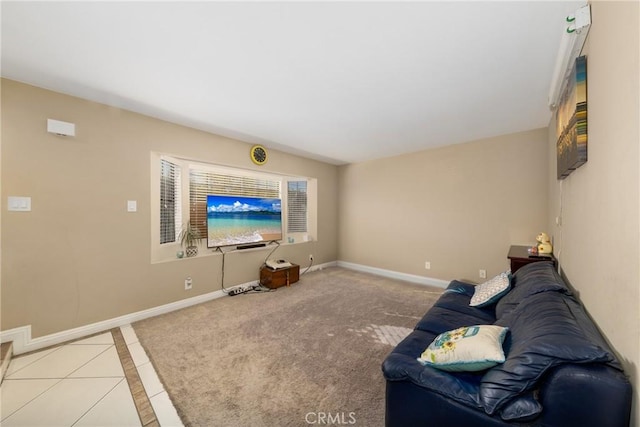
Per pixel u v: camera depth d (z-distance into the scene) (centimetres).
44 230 208
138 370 178
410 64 174
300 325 247
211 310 285
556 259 233
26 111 199
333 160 471
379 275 443
